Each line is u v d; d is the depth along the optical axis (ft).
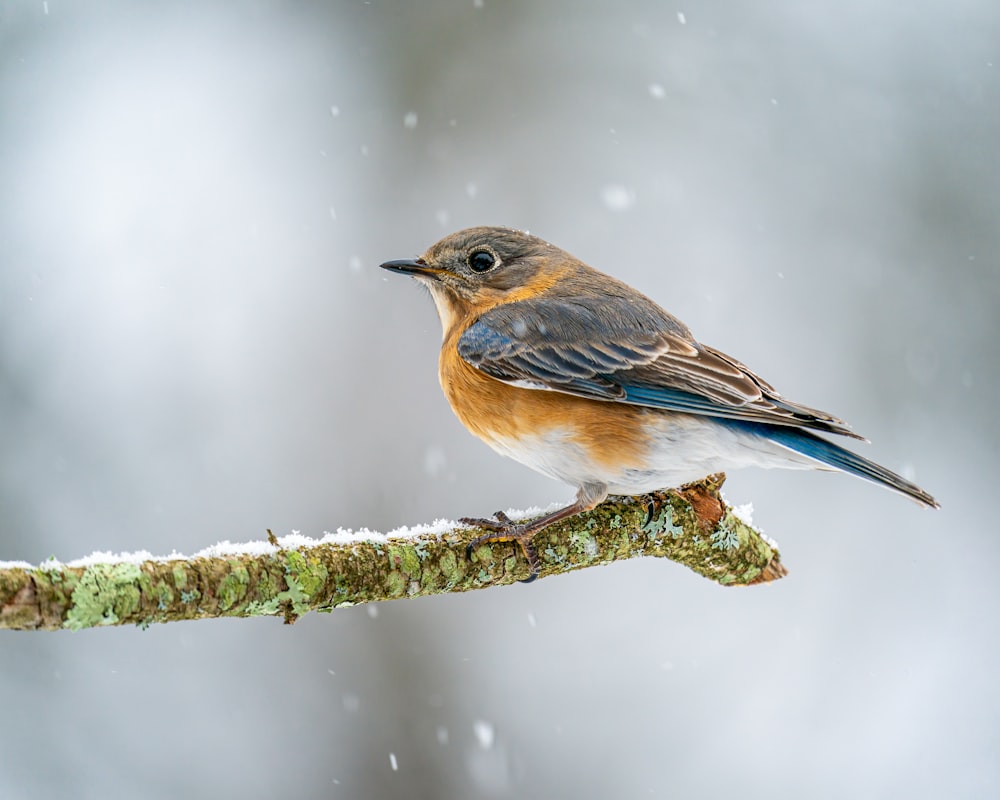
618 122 53.67
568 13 55.93
